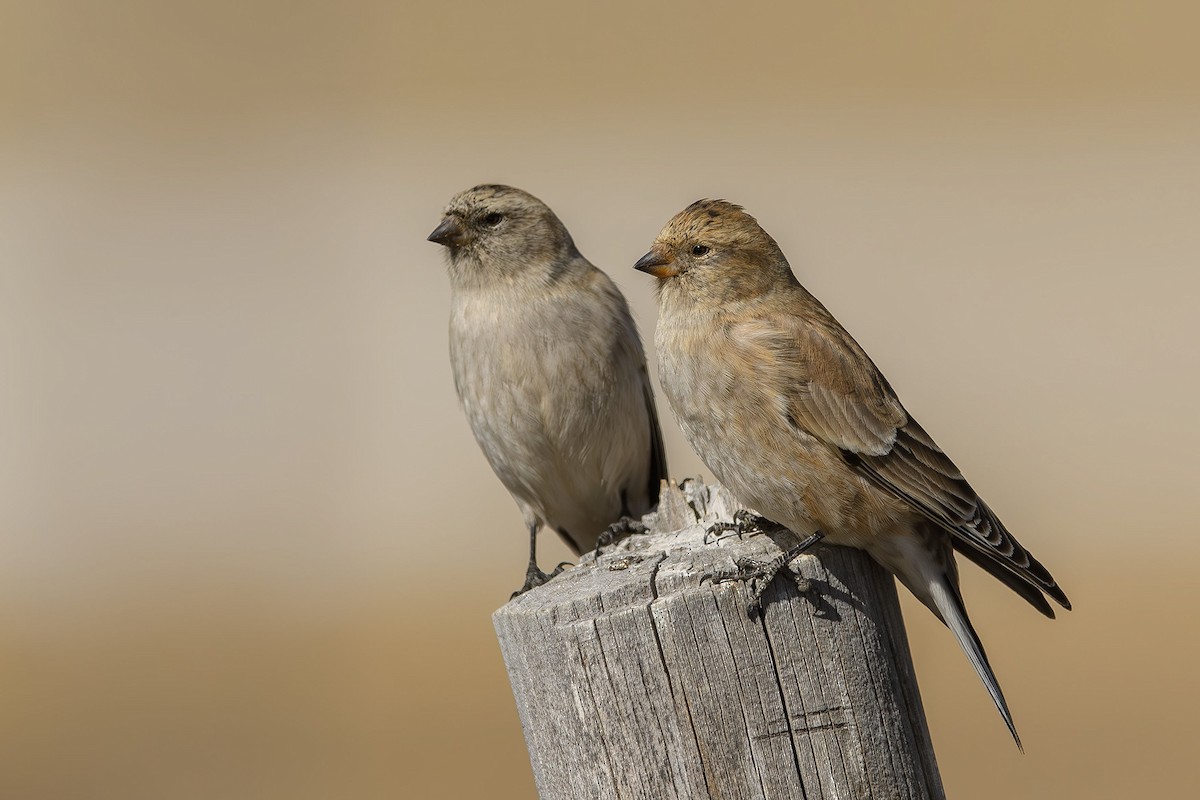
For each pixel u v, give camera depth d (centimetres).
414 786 1142
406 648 1411
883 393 563
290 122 2936
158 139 2873
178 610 1555
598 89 3011
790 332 562
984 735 1173
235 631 1488
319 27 3238
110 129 2884
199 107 2964
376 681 1341
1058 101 2833
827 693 441
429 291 2292
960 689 1276
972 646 542
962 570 1595
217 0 3312
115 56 3138
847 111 2834
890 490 546
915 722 460
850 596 453
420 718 1268
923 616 1351
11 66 3089
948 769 1112
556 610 441
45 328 2208
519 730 1235
